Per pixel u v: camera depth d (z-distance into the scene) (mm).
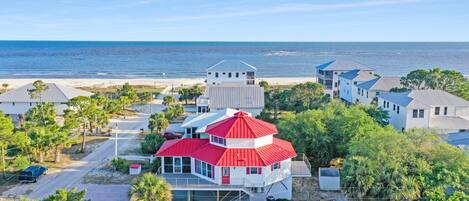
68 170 48875
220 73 108625
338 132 49031
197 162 41406
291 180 41938
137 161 52594
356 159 37438
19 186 43438
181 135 59969
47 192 41875
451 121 63125
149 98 102625
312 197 42031
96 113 63594
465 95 75375
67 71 197500
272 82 150500
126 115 84375
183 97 100562
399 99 66125
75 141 59344
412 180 35094
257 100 72625
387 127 48438
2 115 51906
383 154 36938
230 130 40625
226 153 39656
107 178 46312
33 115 63219
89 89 126500
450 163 36125
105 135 66625
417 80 80812
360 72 94750
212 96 72938
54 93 78625
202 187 38844
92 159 53469
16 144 47500
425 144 38688
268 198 40812
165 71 199000
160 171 42688
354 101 91312
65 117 59094
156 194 32906
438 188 33750
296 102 78312
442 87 78938
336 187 43812
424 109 61750
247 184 39344
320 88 79562
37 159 51188
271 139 42688
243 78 108812
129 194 33656
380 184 35906
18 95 77188
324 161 49375
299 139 49344
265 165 38375
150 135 59344
